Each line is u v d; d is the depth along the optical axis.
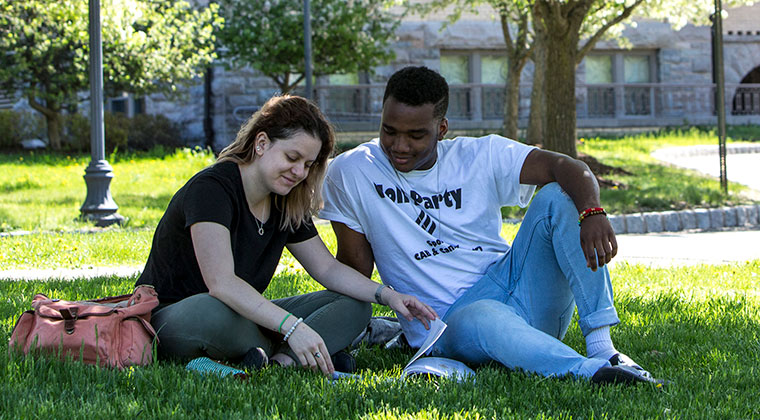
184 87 20.59
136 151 19.05
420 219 3.45
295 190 3.32
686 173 15.23
